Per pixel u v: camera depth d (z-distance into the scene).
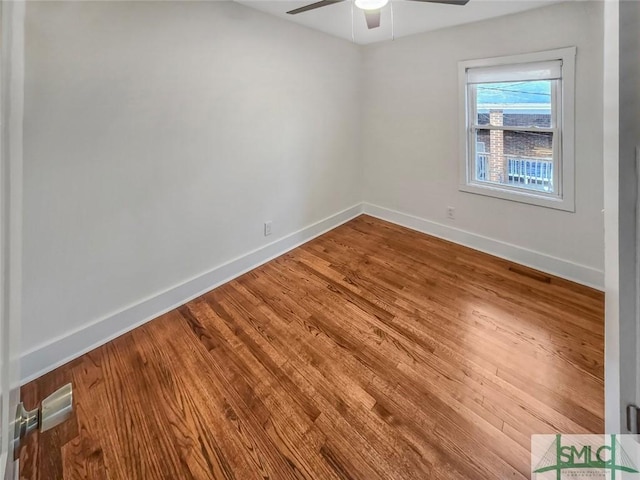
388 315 2.49
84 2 1.89
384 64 3.93
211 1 2.49
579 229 2.81
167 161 2.43
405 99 3.83
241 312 2.56
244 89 2.85
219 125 2.72
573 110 2.68
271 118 3.15
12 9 0.45
